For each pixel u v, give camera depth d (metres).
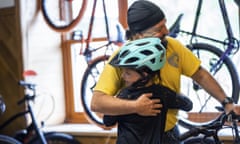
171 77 1.66
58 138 3.49
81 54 3.80
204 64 3.19
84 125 3.95
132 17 1.65
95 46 3.88
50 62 4.04
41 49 3.94
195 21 3.15
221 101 1.71
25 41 3.79
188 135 1.68
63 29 3.82
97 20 3.86
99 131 3.57
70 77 4.16
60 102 4.14
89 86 3.63
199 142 2.37
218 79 3.18
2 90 3.91
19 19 3.75
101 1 3.85
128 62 1.57
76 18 3.76
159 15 1.64
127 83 1.65
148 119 1.61
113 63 1.62
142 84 1.62
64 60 4.17
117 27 3.50
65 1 4.00
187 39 3.39
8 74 3.86
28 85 3.39
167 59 1.66
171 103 1.63
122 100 1.57
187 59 1.72
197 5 3.36
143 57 1.55
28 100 3.38
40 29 3.93
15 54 3.80
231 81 3.07
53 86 4.06
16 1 3.74
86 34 3.95
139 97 1.58
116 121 1.68
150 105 1.54
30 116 3.61
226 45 3.06
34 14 3.88
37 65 3.90
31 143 3.37
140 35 1.67
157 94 1.61
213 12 3.42
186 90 3.34
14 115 3.65
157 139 1.61
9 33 3.82
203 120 3.31
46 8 3.85
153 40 1.59
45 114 3.96
